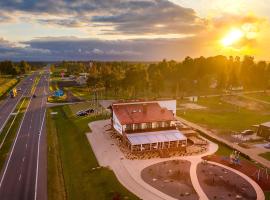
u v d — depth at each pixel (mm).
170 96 154125
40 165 58969
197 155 66438
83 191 49250
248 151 69250
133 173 56188
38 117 103062
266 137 79500
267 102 140500
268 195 48188
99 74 174000
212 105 130625
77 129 86312
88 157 64375
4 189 48594
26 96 153250
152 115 76438
